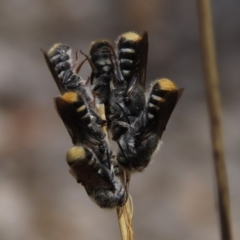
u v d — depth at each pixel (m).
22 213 0.39
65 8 0.58
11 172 0.42
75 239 0.38
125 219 0.24
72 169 0.23
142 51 0.24
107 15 0.57
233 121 0.46
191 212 0.39
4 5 0.59
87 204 0.40
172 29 0.55
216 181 0.21
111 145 0.25
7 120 0.46
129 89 0.24
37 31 0.56
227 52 0.53
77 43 0.55
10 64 0.51
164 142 0.44
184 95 0.48
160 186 0.41
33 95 0.48
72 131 0.23
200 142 0.44
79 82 0.24
